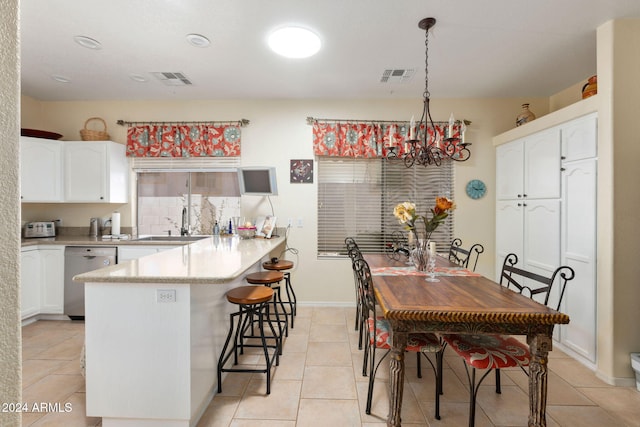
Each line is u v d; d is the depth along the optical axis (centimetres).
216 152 379
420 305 162
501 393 210
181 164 391
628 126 219
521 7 211
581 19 223
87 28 235
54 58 281
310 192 386
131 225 393
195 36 246
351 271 386
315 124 376
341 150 376
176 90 355
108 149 361
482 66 296
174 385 170
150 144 381
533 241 304
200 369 184
